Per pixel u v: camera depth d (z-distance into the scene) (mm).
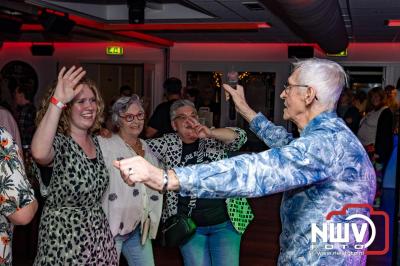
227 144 2918
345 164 1523
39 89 11641
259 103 10602
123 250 2951
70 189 2186
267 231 5516
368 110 7090
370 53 9938
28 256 4480
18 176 1800
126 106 2873
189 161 2891
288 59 10336
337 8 5281
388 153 6531
